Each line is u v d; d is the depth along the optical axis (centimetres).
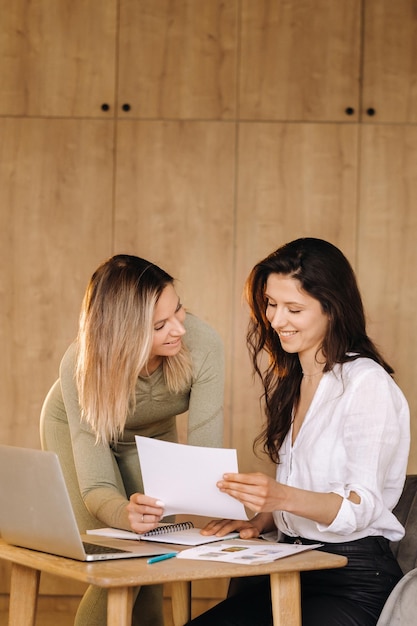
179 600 277
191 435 293
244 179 519
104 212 520
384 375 247
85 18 521
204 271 520
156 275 277
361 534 245
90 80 520
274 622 218
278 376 271
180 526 263
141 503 245
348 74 519
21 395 519
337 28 519
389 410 243
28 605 237
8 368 520
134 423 307
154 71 521
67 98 520
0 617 494
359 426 242
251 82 520
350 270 260
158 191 520
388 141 520
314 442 250
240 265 519
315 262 252
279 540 264
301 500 229
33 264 520
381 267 519
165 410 305
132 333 272
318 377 261
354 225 519
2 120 520
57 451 322
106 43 521
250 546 235
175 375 291
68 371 292
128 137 520
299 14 519
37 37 521
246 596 256
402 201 519
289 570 214
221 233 519
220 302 519
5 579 510
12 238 520
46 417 328
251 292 272
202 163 520
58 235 519
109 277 275
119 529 263
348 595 242
